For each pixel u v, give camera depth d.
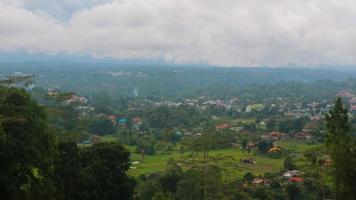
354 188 36.38
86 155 43.59
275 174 77.00
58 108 71.44
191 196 56.41
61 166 38.38
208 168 60.56
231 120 172.50
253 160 94.75
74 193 39.31
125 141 121.44
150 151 107.81
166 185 64.31
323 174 48.56
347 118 38.12
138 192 60.19
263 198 61.78
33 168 34.94
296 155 97.31
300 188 62.31
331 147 37.72
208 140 67.12
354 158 36.34
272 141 118.88
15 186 31.89
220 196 56.28
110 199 42.62
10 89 34.88
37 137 33.84
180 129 143.62
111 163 43.03
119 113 172.50
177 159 90.00
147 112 169.50
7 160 31.05
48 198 35.28
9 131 31.83
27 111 33.78
